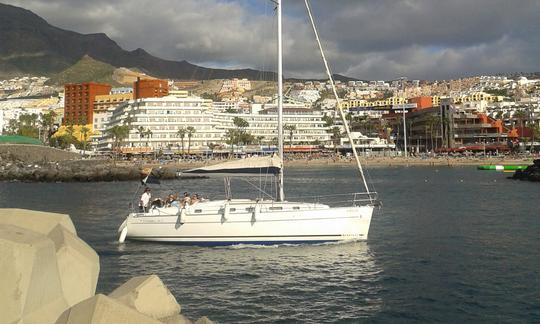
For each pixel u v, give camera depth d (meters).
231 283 19.97
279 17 28.72
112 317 6.08
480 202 52.94
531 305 16.86
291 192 68.44
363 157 194.50
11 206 51.09
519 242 28.45
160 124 191.00
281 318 15.88
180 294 18.52
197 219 26.77
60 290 6.89
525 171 95.50
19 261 6.12
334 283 19.94
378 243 28.08
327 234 26.61
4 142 147.12
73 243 8.36
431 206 49.19
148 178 31.02
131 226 28.08
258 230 26.22
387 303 17.36
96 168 115.69
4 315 5.85
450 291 18.66
